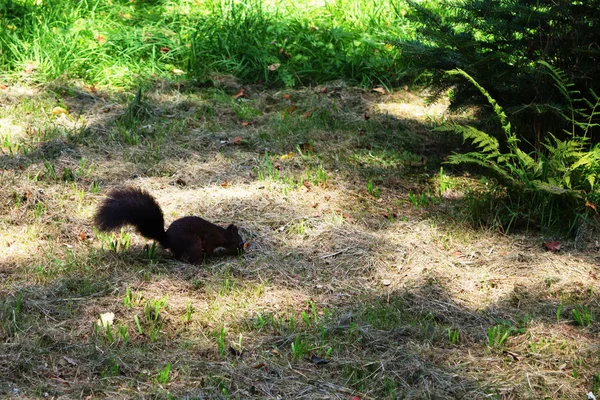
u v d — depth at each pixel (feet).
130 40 17.21
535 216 13.70
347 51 17.69
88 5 18.16
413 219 13.78
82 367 11.30
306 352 11.60
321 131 15.71
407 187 14.55
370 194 14.29
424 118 16.46
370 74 17.49
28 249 12.80
